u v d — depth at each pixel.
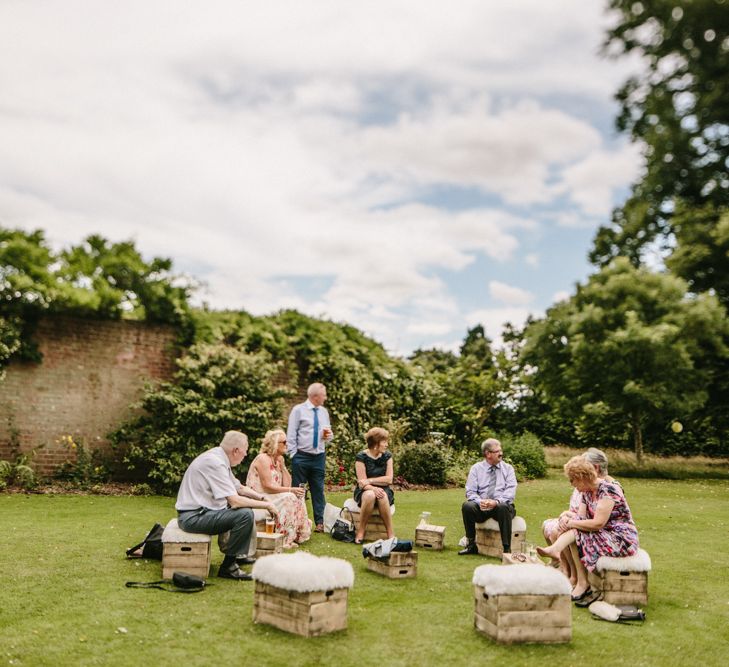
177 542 5.19
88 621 4.13
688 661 3.84
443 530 6.93
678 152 19.09
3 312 10.38
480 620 4.20
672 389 17.06
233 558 5.37
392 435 13.66
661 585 5.59
